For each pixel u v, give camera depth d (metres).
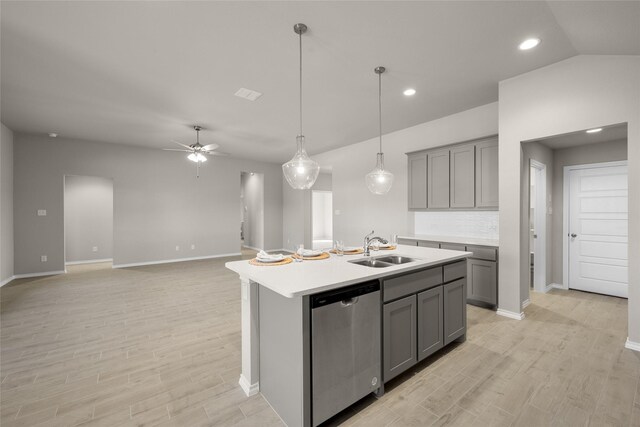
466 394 2.00
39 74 3.18
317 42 2.61
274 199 8.95
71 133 5.50
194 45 2.64
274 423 1.76
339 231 6.68
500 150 3.38
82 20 2.29
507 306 3.36
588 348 2.60
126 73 3.16
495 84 3.46
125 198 6.55
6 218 5.11
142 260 6.75
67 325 3.21
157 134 5.61
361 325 1.86
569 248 4.45
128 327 3.15
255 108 4.21
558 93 2.95
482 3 2.11
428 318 2.37
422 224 5.04
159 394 2.02
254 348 2.04
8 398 1.97
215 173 7.75
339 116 4.57
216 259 7.45
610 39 2.35
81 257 7.09
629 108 2.56
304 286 1.62
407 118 4.66
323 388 1.67
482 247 3.58
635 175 2.52
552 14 2.22
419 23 2.34
